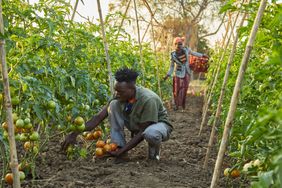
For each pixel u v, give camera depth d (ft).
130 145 17.26
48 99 13.14
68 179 15.28
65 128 15.80
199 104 50.29
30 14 14.42
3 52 9.41
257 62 14.19
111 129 17.85
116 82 16.83
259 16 10.01
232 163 17.70
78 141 21.31
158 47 51.83
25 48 13.79
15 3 14.65
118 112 17.67
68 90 14.79
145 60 32.45
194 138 25.48
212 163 19.26
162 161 18.78
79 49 16.16
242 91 13.93
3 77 9.46
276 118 6.84
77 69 15.37
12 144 9.67
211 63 39.70
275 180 7.16
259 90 12.48
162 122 18.11
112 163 17.33
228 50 30.83
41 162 17.31
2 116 13.10
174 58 39.34
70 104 15.48
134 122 17.63
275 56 7.84
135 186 14.71
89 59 19.47
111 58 21.94
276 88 11.15
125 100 17.13
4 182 14.40
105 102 18.70
